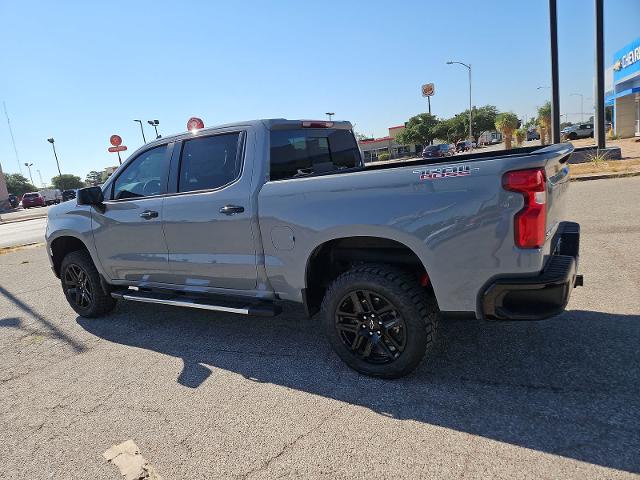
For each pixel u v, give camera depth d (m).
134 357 4.14
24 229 20.30
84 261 5.11
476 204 2.75
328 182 3.26
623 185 11.05
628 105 36.84
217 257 3.92
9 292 7.11
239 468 2.51
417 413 2.86
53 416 3.24
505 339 3.70
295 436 2.75
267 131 3.78
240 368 3.71
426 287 3.26
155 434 2.90
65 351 4.45
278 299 3.72
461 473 2.30
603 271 5.08
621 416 2.60
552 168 2.99
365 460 2.48
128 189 4.61
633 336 3.51
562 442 2.45
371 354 3.37
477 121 70.19
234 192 3.76
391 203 3.01
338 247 3.53
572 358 3.29
